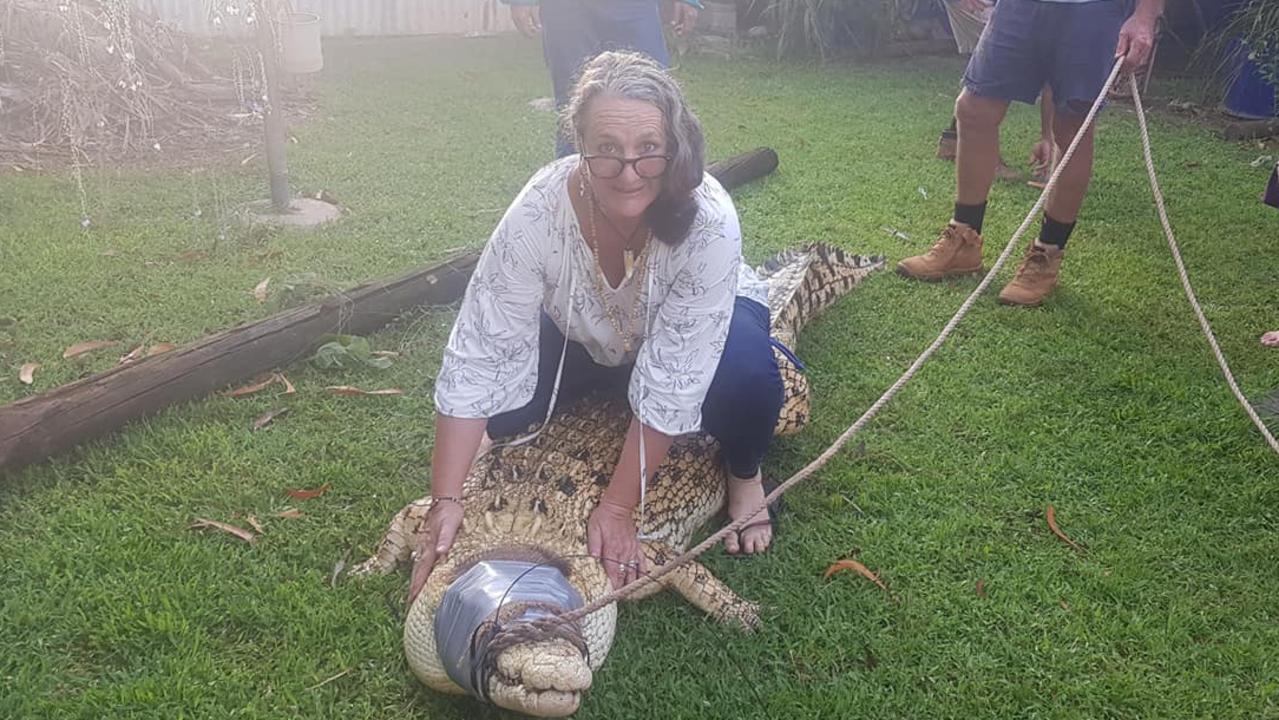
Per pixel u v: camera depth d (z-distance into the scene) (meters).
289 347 4.09
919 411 4.00
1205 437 3.89
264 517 3.26
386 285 4.47
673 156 2.47
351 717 2.61
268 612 2.86
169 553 3.06
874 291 5.00
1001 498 3.51
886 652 2.86
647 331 2.88
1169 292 5.07
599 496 2.98
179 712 2.54
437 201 5.92
